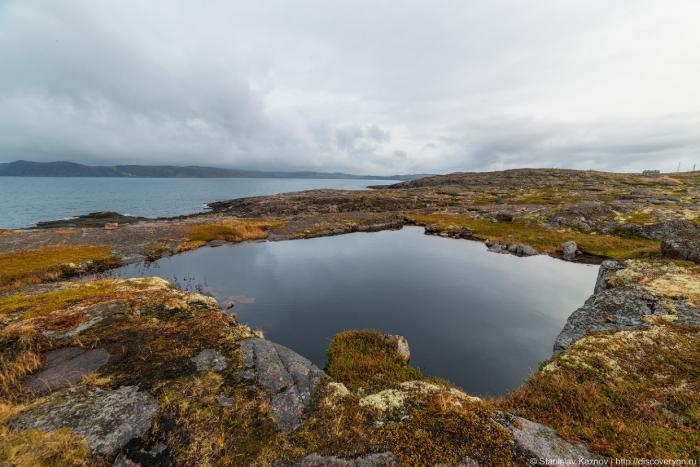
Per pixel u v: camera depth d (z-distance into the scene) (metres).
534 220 59.56
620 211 59.03
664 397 10.27
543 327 23.92
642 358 12.55
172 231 54.19
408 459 7.96
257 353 13.42
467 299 29.34
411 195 119.56
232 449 8.41
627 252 41.28
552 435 8.95
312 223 66.50
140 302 18.58
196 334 14.87
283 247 49.56
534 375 13.30
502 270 38.00
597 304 19.06
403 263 41.19
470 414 9.65
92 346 13.58
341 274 36.53
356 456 8.14
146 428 8.95
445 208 89.19
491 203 96.12
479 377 17.69
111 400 10.05
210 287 31.44
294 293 30.55
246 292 30.58
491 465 7.76
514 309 27.16
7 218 93.44
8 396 10.33
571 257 42.62
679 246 24.62
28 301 19.94
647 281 20.17
